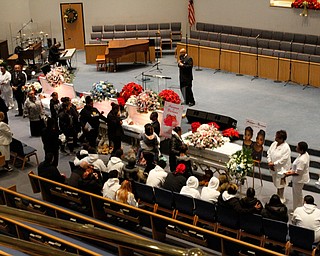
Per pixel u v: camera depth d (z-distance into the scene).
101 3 24.41
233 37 21.11
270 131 13.70
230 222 8.68
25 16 23.97
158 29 24.19
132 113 13.73
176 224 8.33
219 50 19.92
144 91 13.98
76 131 13.74
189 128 14.14
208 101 16.38
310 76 17.80
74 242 8.68
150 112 13.45
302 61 17.88
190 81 15.73
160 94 13.73
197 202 8.94
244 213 8.41
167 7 24.67
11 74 17.39
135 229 9.45
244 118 14.77
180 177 9.83
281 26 20.86
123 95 14.23
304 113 15.10
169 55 23.06
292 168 10.12
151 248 1.54
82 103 15.04
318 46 19.00
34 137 14.95
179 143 11.51
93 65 21.81
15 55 21.47
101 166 10.80
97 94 14.52
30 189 11.91
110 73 20.33
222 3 22.69
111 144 13.72
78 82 19.03
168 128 12.88
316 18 19.61
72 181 10.20
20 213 1.80
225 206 8.65
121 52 20.36
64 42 24.66
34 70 20.75
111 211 9.09
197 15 23.88
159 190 9.40
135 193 9.91
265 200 11.04
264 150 12.98
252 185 11.72
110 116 12.94
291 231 7.92
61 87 16.16
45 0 24.02
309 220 8.26
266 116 14.88
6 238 1.73
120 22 24.67
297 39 20.12
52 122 12.27
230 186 8.69
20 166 13.20
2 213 1.80
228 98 16.67
